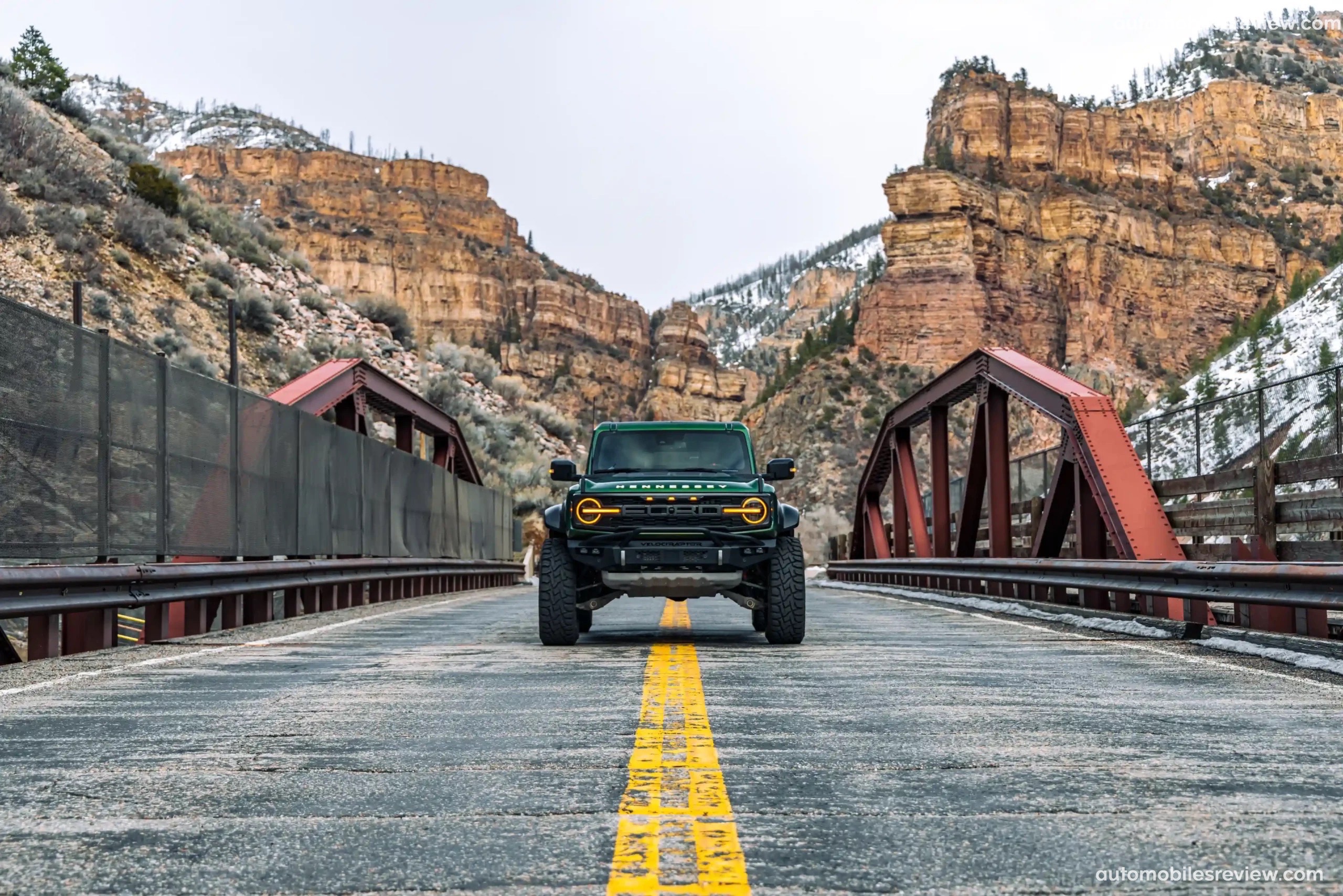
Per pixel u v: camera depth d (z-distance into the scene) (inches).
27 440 413.7
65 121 2017.7
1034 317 7539.4
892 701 307.1
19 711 297.0
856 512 1403.8
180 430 541.0
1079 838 171.5
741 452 542.6
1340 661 374.3
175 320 1606.8
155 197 1956.2
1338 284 2519.7
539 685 343.3
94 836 175.6
